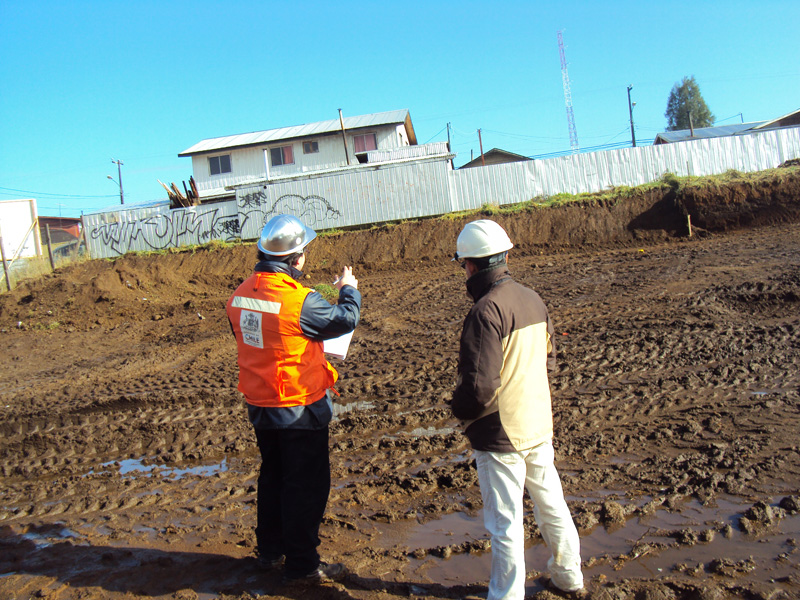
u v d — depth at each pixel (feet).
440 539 11.84
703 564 10.05
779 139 69.46
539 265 53.01
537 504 9.16
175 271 65.72
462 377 8.28
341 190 72.84
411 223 67.62
